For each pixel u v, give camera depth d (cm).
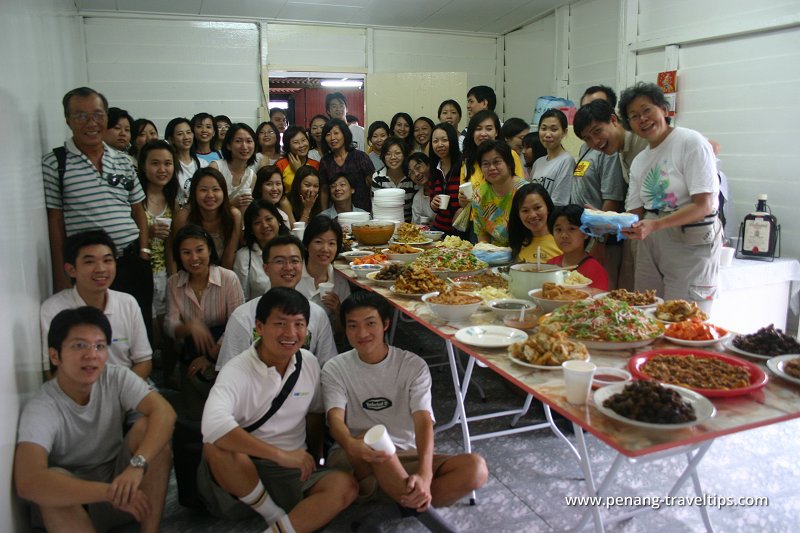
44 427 194
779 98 405
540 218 302
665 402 146
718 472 250
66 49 484
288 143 508
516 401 332
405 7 628
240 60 666
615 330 195
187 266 299
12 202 215
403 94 695
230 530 224
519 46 727
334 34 694
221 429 197
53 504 187
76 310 196
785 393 160
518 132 466
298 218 435
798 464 255
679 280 282
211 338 294
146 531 201
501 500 236
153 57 635
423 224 470
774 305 400
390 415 227
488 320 237
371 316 218
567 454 271
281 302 205
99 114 295
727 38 441
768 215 396
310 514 200
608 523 215
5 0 239
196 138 536
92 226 302
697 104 471
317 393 230
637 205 296
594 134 315
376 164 553
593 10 592
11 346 193
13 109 234
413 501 193
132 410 226
